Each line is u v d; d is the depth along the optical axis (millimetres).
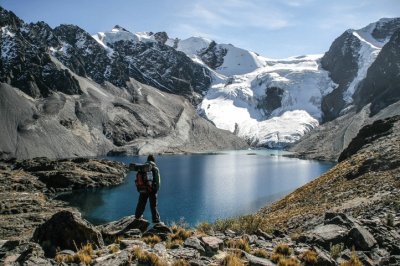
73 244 13852
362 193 36000
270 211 49625
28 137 194125
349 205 31828
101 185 114312
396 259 13094
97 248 13906
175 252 13008
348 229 15953
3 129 186625
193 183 115750
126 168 146500
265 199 86688
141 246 13508
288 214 39062
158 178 17062
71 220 14156
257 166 172125
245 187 106500
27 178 104875
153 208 17000
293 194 54469
